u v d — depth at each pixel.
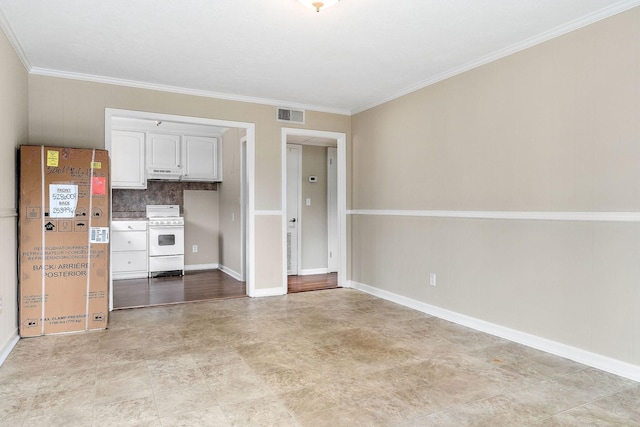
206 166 6.98
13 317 3.26
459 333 3.57
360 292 5.28
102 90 4.19
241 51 3.49
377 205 5.06
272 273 5.13
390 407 2.26
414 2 2.65
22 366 2.81
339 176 5.58
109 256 4.12
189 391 2.45
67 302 3.53
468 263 3.78
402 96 4.62
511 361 2.93
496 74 3.51
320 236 6.81
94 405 2.26
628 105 2.64
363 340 3.38
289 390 2.47
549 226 3.10
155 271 6.39
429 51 3.47
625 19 2.65
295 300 4.84
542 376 2.67
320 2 2.54
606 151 2.75
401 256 4.64
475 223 3.71
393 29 3.05
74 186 3.55
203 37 3.21
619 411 2.22
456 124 3.91
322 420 2.12
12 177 3.28
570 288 2.97
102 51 3.50
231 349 3.17
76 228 3.55
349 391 2.46
